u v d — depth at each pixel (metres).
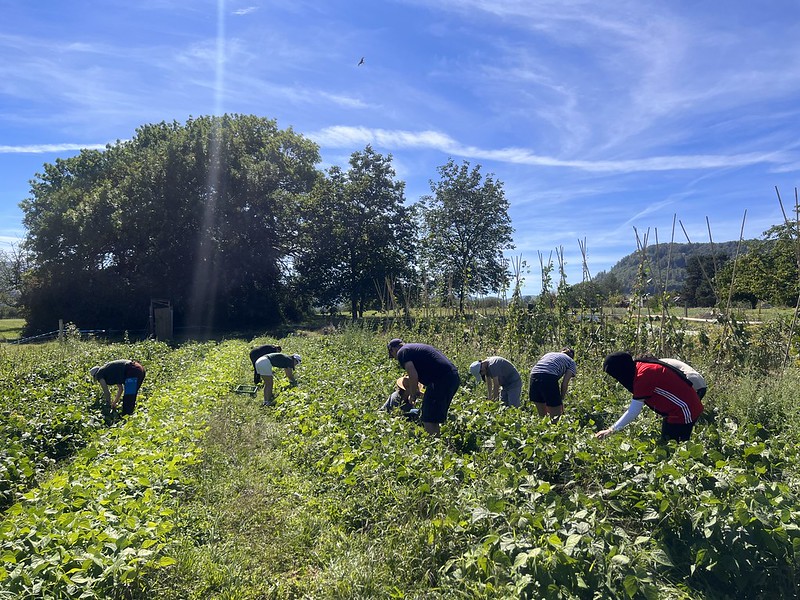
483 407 7.31
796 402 7.57
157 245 33.56
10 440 7.19
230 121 42.12
